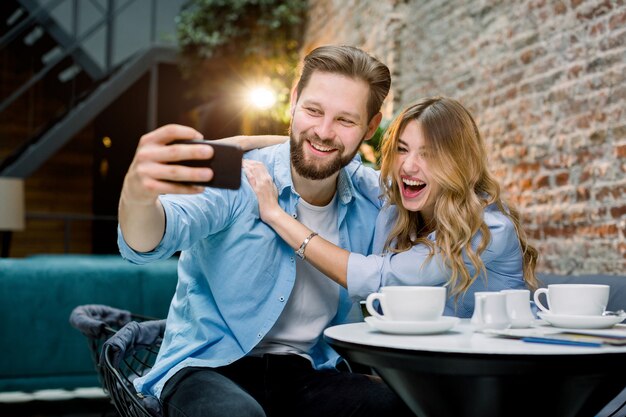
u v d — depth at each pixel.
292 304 1.78
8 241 5.87
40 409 3.46
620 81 2.90
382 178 1.93
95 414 3.40
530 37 3.52
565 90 3.24
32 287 3.41
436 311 1.33
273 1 6.88
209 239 1.74
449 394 1.19
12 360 3.36
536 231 3.43
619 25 2.92
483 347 1.16
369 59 1.75
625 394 1.84
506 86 3.71
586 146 3.09
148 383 1.71
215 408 1.42
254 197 1.74
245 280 1.71
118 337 1.78
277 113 6.78
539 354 1.10
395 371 1.23
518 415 1.20
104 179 8.50
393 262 1.72
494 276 1.83
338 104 1.69
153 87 7.19
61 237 8.70
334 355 1.85
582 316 1.39
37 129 8.29
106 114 8.30
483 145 1.86
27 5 7.09
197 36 6.88
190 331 1.75
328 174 1.75
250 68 6.96
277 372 1.71
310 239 1.70
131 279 3.57
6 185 5.41
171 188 1.24
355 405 1.62
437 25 4.53
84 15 7.28
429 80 4.62
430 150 1.79
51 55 7.81
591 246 3.04
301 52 7.05
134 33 7.41
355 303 1.88
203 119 8.31
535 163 3.45
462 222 1.73
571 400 1.21
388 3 5.10
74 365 3.46
